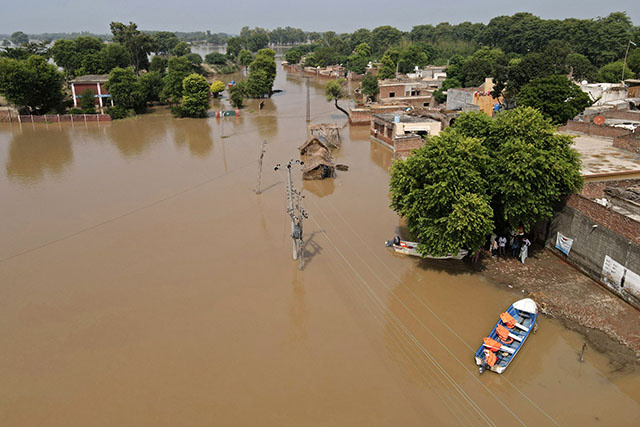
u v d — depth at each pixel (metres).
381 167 47.19
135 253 28.78
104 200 37.91
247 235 31.23
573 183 24.98
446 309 23.05
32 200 37.97
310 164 43.44
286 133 63.47
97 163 49.12
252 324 22.03
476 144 24.73
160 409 17.20
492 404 17.33
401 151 48.75
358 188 40.62
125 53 99.69
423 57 122.44
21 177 44.22
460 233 23.56
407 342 20.75
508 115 27.33
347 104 87.75
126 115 76.50
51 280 25.78
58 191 40.19
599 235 23.64
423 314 22.69
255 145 56.66
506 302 23.42
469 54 140.88
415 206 24.44
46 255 28.61
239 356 19.94
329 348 20.41
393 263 27.45
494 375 18.67
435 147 24.64
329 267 27.05
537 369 18.94
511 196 24.70
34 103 72.56
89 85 79.06
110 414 16.98
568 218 25.81
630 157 37.56
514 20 134.62
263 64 99.50
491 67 79.88
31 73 70.06
